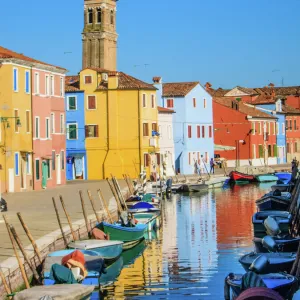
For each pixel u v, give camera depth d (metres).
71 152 77.44
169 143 85.69
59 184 66.19
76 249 28.22
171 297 26.39
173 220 49.00
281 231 38.38
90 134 77.25
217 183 77.81
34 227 34.38
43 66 62.47
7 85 57.00
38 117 61.78
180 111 87.94
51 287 22.89
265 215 41.12
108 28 148.75
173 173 85.56
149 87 78.12
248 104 109.38
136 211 43.88
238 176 82.50
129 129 76.88
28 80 60.28
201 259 33.59
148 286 28.14
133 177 76.69
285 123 113.62
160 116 83.44
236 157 99.50
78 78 81.38
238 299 20.20
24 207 44.19
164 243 38.62
